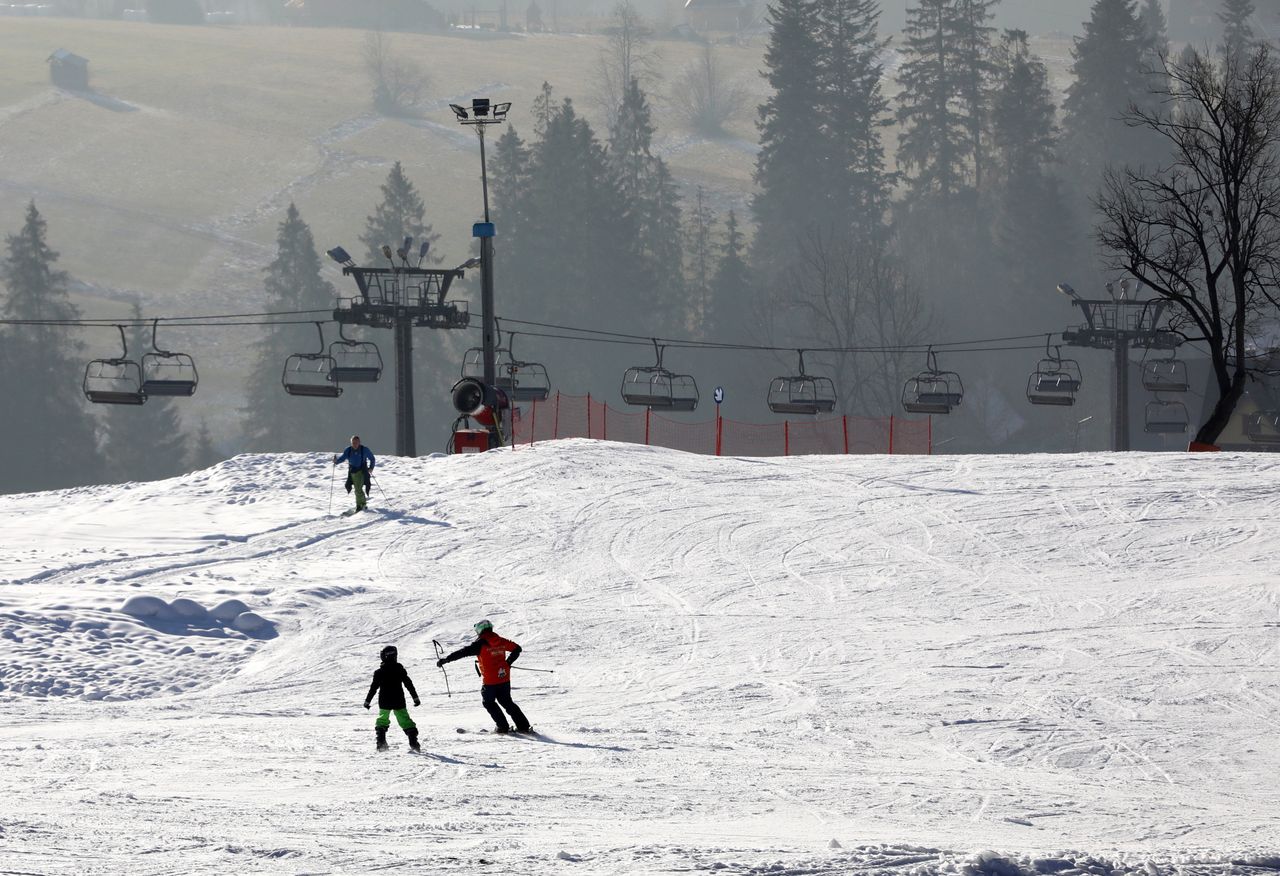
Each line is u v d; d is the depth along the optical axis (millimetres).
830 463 69312
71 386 187000
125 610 40812
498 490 64312
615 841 15109
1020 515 55094
